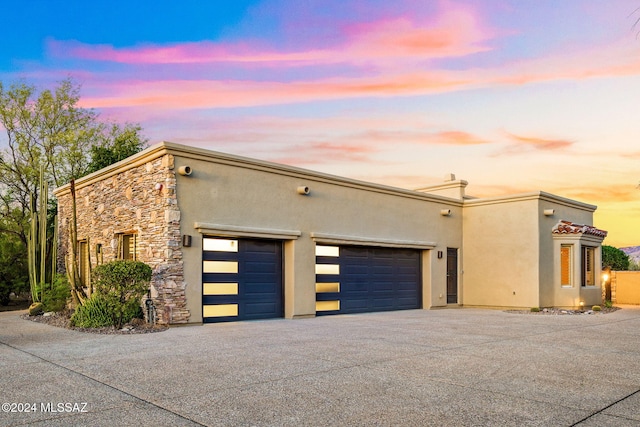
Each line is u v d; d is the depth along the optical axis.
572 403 4.80
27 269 18.77
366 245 15.16
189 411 4.43
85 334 9.45
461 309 17.38
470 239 18.44
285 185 13.05
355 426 4.05
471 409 4.55
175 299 10.72
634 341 8.98
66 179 21.23
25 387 5.25
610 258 23.19
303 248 13.29
